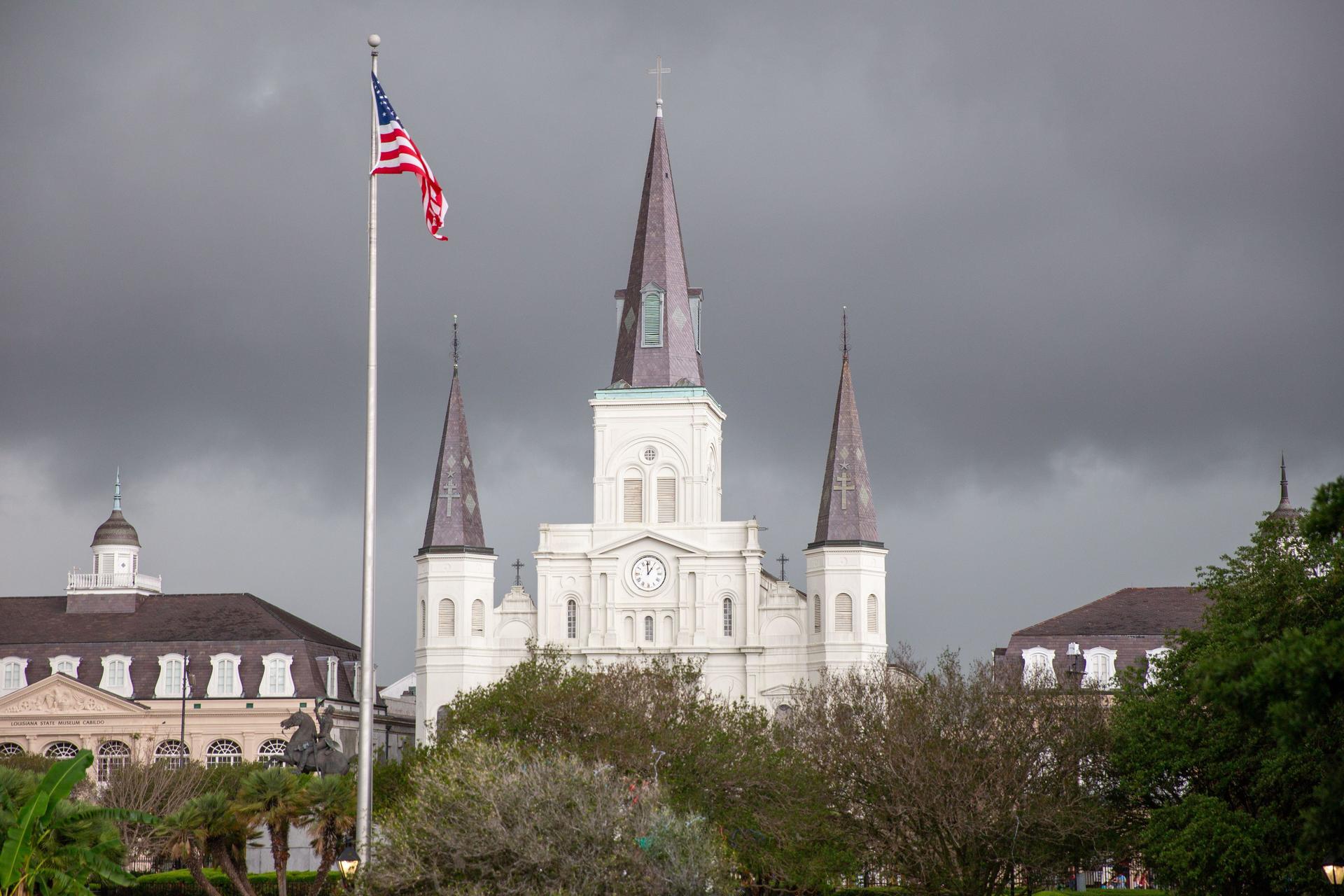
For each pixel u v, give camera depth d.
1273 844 90.19
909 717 111.62
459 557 185.38
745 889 104.81
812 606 182.00
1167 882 95.56
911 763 106.50
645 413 187.25
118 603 197.38
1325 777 68.25
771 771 105.81
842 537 181.12
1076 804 106.94
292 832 118.31
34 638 192.50
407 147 74.69
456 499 187.12
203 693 186.50
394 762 120.69
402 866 66.62
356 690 196.38
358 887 67.56
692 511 185.50
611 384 190.38
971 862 106.62
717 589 183.00
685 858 68.31
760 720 117.50
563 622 184.88
